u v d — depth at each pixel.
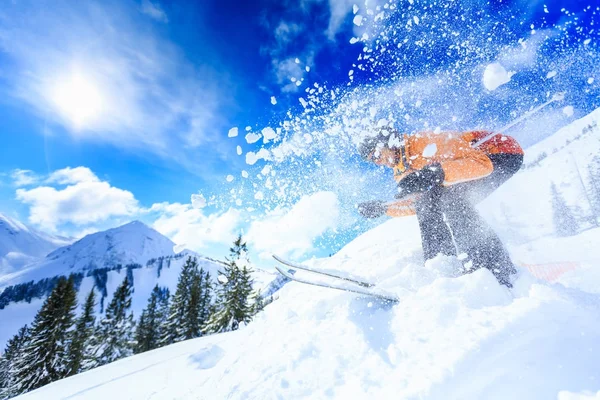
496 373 1.40
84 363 20.31
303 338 2.41
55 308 18.78
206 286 23.48
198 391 2.57
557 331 1.54
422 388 1.45
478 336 1.63
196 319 21.89
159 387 3.01
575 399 1.17
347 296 2.70
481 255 2.58
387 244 3.84
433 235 2.97
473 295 2.03
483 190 3.01
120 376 3.74
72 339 19.33
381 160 3.24
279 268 2.88
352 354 2.02
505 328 1.63
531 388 1.29
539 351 1.45
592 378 1.24
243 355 2.78
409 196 3.01
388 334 2.03
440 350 1.66
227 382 2.41
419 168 2.93
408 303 2.21
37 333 18.03
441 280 2.25
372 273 3.09
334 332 2.33
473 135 2.97
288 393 1.88
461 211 2.78
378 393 1.57
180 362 3.71
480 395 1.34
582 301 1.77
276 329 2.82
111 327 24.55
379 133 3.11
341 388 1.76
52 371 17.52
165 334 22.42
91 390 3.41
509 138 3.04
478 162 2.73
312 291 3.25
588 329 1.53
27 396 3.86
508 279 2.42
